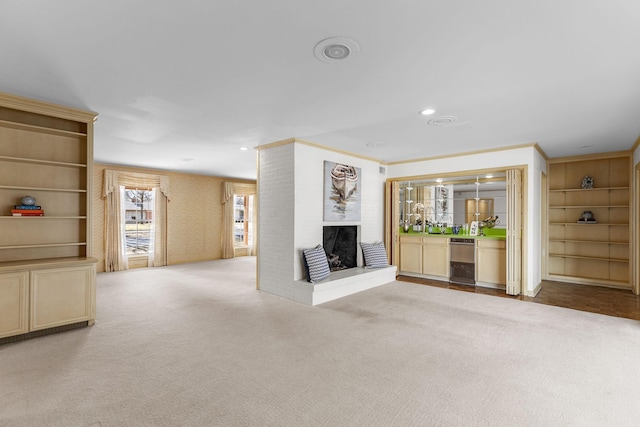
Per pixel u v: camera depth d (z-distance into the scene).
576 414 2.07
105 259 7.10
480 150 5.55
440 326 3.66
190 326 3.62
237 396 2.25
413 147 5.36
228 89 2.98
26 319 3.19
